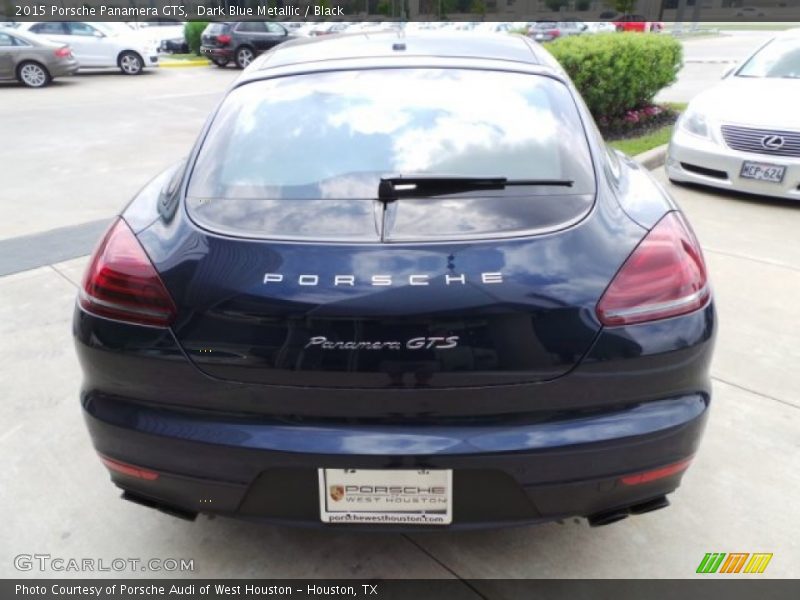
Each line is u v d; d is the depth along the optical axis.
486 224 1.69
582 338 1.57
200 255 1.66
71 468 2.48
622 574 2.00
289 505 1.69
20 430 2.70
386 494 1.65
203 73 17.14
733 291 3.87
